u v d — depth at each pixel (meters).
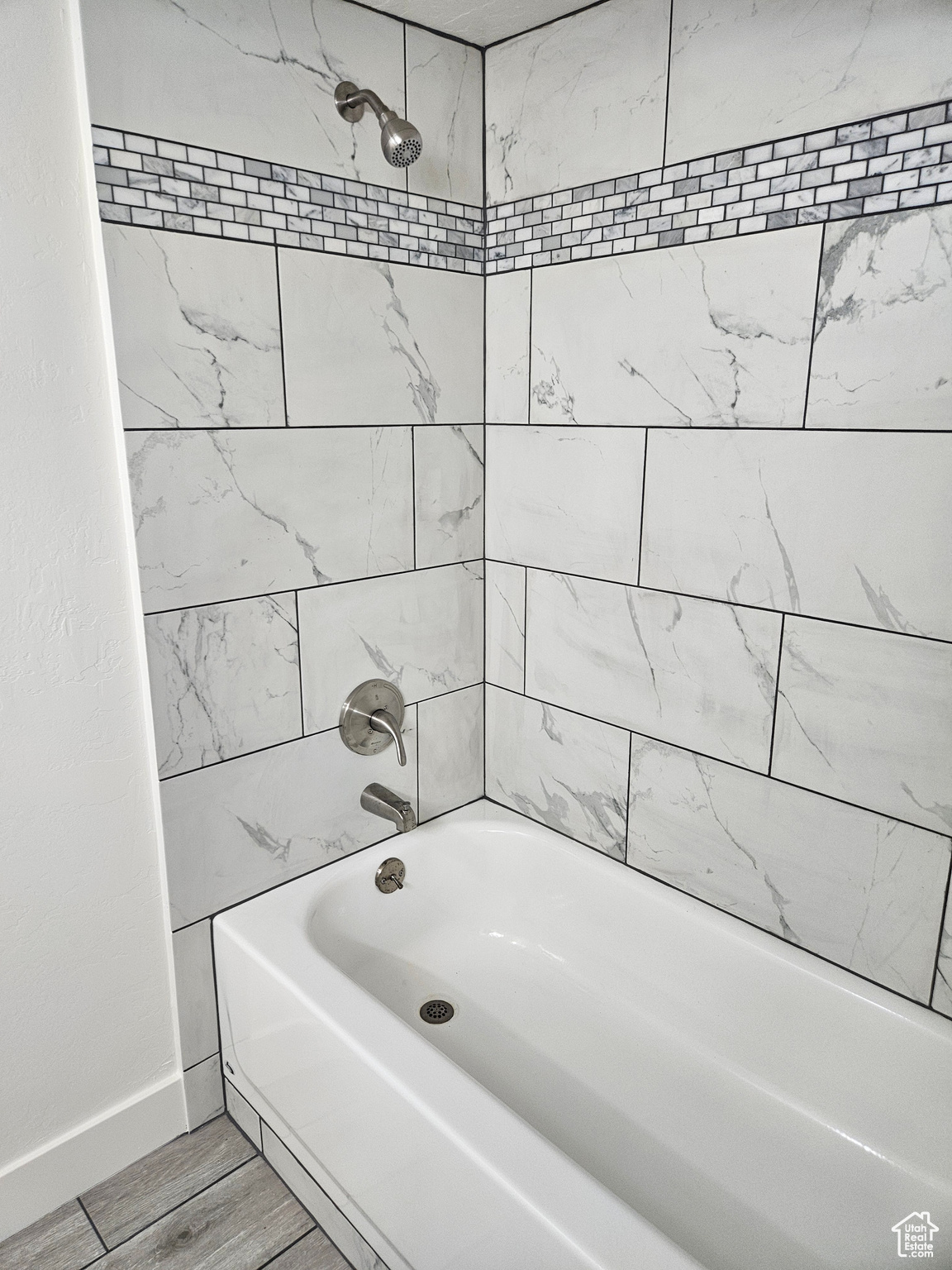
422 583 2.04
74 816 1.60
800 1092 1.71
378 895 2.05
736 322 1.57
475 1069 1.82
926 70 1.27
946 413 1.34
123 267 1.43
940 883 1.50
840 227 1.41
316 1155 1.63
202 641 1.67
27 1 1.30
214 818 1.76
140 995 1.76
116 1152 1.78
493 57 1.88
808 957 1.70
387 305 1.82
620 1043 1.88
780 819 1.70
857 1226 1.49
